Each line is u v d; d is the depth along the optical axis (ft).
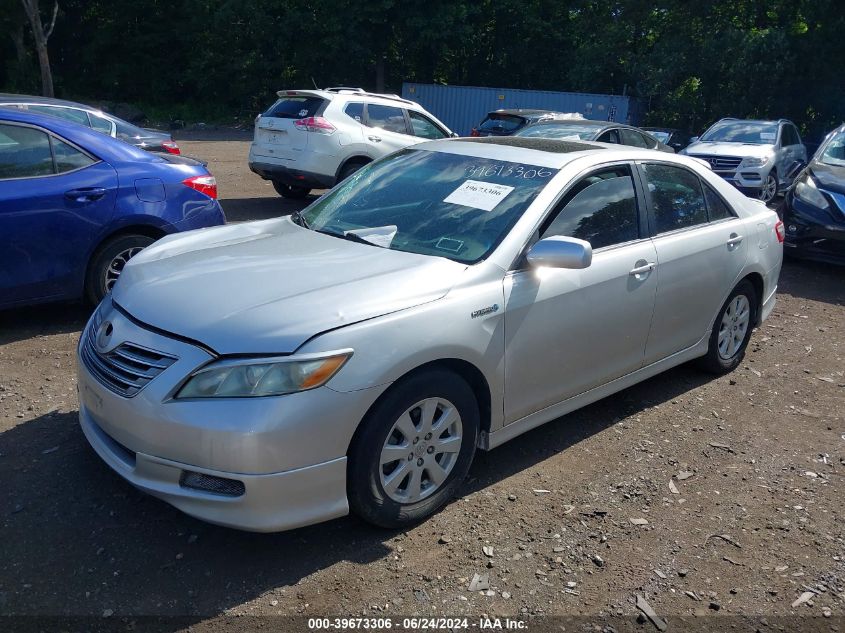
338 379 9.94
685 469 13.66
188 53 124.47
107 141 19.53
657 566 10.84
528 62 122.93
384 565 10.52
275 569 10.32
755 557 11.18
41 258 17.99
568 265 11.85
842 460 14.30
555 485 12.84
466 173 14.25
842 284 28.63
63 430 13.82
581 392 13.89
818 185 29.55
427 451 11.23
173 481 9.97
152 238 19.92
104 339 11.08
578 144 15.74
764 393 17.39
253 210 38.86
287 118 37.27
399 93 126.62
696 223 16.39
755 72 90.53
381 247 12.75
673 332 15.75
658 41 102.53
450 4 113.80
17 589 9.70
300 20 116.16
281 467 9.68
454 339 11.10
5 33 119.24
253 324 10.03
